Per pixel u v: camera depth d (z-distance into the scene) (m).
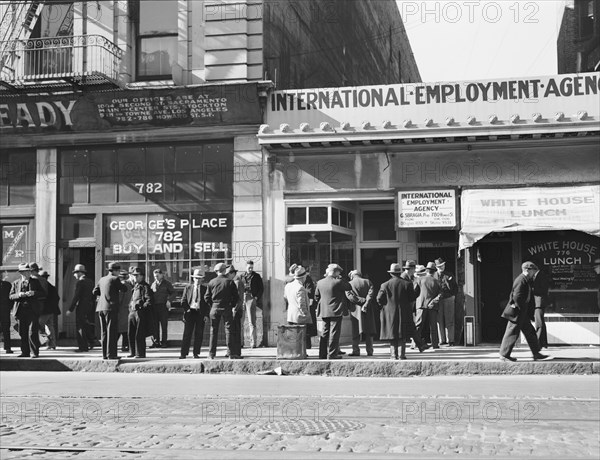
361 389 11.22
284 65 20.03
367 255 19.14
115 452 6.72
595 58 20.81
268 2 18.83
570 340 16.95
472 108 17.41
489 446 6.88
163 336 17.80
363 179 17.88
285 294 14.68
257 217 18.08
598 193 16.70
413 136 17.03
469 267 17.45
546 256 17.33
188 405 9.55
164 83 18.33
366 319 15.16
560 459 6.31
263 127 17.61
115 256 18.66
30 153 19.11
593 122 16.25
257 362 13.73
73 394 10.77
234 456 6.49
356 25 28.62
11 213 18.97
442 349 16.27
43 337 18.34
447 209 17.42
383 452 6.64
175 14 18.81
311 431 7.68
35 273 15.59
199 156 18.50
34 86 18.14
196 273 15.07
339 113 17.88
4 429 7.96
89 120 18.52
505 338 13.42
